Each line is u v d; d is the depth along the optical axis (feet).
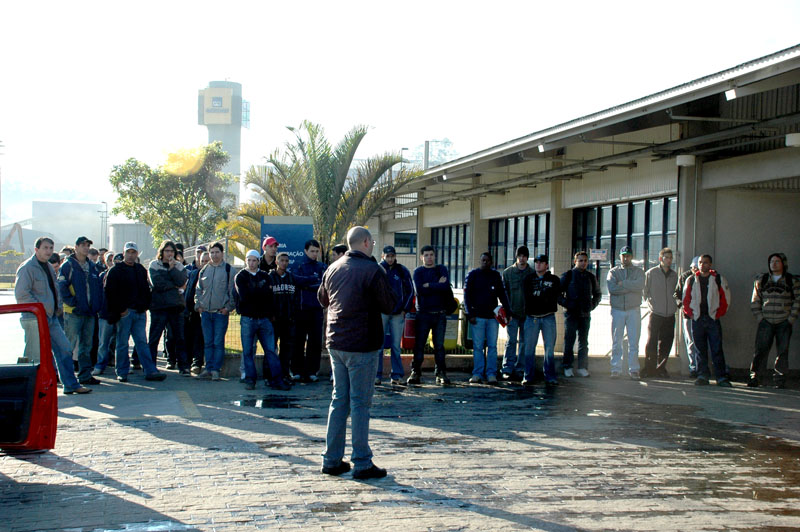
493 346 39.52
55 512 17.30
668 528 16.78
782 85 30.81
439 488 19.52
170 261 40.37
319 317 38.40
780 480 20.90
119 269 36.99
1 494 18.63
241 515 17.20
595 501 18.66
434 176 67.46
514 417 29.63
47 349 20.02
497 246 75.72
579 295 42.57
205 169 176.04
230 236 75.61
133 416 28.35
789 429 28.14
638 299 42.75
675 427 28.19
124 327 37.47
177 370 42.68
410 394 35.32
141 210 175.42
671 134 46.62
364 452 20.35
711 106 43.19
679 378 43.21
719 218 44.91
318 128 59.47
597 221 57.93
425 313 38.55
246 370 36.11
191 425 26.81
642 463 22.54
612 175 54.08
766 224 45.34
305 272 38.68
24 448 19.58
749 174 41.39
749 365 45.50
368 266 20.54
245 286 35.63
